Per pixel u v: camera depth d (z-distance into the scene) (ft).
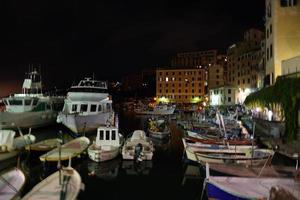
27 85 179.83
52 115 164.96
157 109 295.48
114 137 86.43
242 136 110.63
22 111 143.74
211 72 384.47
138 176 69.97
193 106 375.25
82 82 149.59
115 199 55.16
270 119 119.24
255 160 69.36
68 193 47.50
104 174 71.10
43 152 86.58
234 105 269.03
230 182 50.93
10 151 77.66
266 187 49.19
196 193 58.44
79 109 136.15
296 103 90.68
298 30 122.93
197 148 79.05
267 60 138.72
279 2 125.08
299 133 88.99
